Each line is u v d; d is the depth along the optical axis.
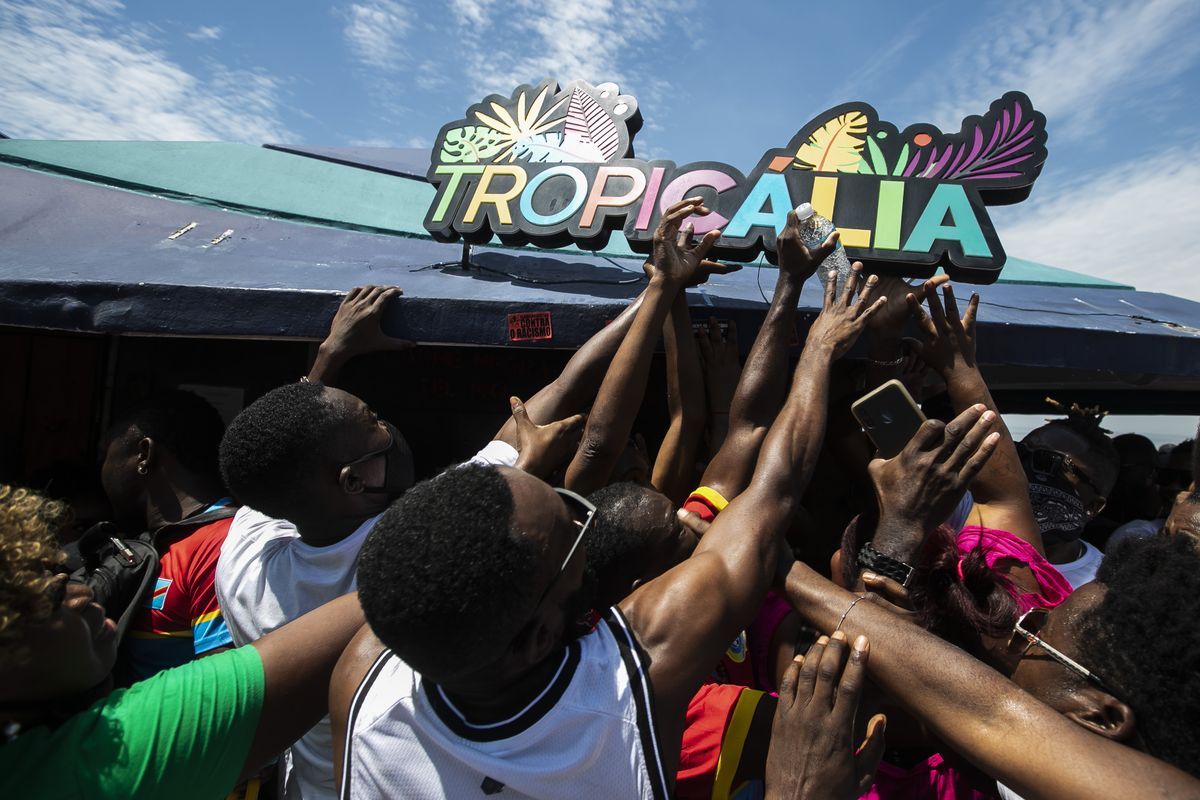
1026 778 1.06
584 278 3.52
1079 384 6.52
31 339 4.11
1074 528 2.48
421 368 4.33
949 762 1.53
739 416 1.96
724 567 1.35
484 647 1.01
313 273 3.32
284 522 1.98
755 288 3.75
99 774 1.12
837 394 3.32
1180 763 1.04
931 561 1.58
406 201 5.12
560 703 1.11
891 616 1.32
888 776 1.65
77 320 2.90
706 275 2.45
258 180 4.95
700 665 1.23
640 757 1.09
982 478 2.00
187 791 1.19
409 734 1.15
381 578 1.02
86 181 4.47
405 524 1.06
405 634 1.00
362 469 1.84
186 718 1.20
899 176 3.10
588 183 3.33
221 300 2.94
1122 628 1.11
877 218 3.01
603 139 3.47
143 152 5.13
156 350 4.33
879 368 2.65
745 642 1.91
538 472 1.92
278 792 1.93
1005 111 3.05
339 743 1.24
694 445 2.50
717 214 3.17
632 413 2.13
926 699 1.20
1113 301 4.46
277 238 3.96
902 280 2.98
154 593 2.03
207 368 4.34
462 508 1.05
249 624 1.79
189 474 2.32
